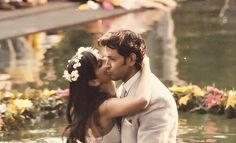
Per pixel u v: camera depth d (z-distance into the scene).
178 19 15.48
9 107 7.80
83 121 5.18
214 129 7.53
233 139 7.23
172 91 8.27
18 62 11.20
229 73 10.28
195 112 8.09
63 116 8.05
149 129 4.93
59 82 9.84
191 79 9.97
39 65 10.96
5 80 9.96
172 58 11.40
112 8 16.22
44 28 14.02
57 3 16.94
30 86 9.62
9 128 7.63
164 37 13.30
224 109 8.00
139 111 4.95
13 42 12.83
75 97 5.21
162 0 16.97
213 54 11.71
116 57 5.05
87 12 15.80
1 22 14.64
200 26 14.55
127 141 5.03
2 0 15.98
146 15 15.93
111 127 5.12
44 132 7.52
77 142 5.26
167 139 4.95
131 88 5.05
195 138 7.28
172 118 4.96
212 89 8.23
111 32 5.10
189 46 12.41
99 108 5.11
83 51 5.24
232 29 14.18
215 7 17.30
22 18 15.15
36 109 7.97
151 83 4.99
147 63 5.07
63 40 13.02
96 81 5.18
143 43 5.07
